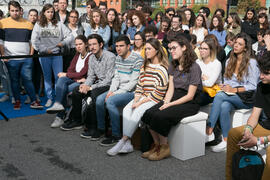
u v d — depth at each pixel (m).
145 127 3.54
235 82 3.94
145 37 4.95
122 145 3.60
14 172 3.11
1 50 5.29
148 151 3.54
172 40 3.53
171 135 3.55
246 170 2.51
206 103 4.12
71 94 4.42
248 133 2.54
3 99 5.93
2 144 3.83
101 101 3.95
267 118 2.72
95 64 4.32
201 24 6.67
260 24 6.90
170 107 3.41
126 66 4.04
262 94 2.66
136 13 6.02
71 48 5.68
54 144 3.88
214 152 3.73
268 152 2.33
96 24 5.81
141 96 3.80
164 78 3.64
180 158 3.49
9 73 5.35
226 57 5.09
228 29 7.09
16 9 5.24
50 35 5.30
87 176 3.05
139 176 3.07
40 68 5.84
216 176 3.09
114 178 3.02
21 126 4.54
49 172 3.13
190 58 3.49
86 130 4.25
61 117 4.55
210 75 4.05
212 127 3.75
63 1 5.88
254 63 3.76
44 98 6.22
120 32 6.29
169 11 7.35
